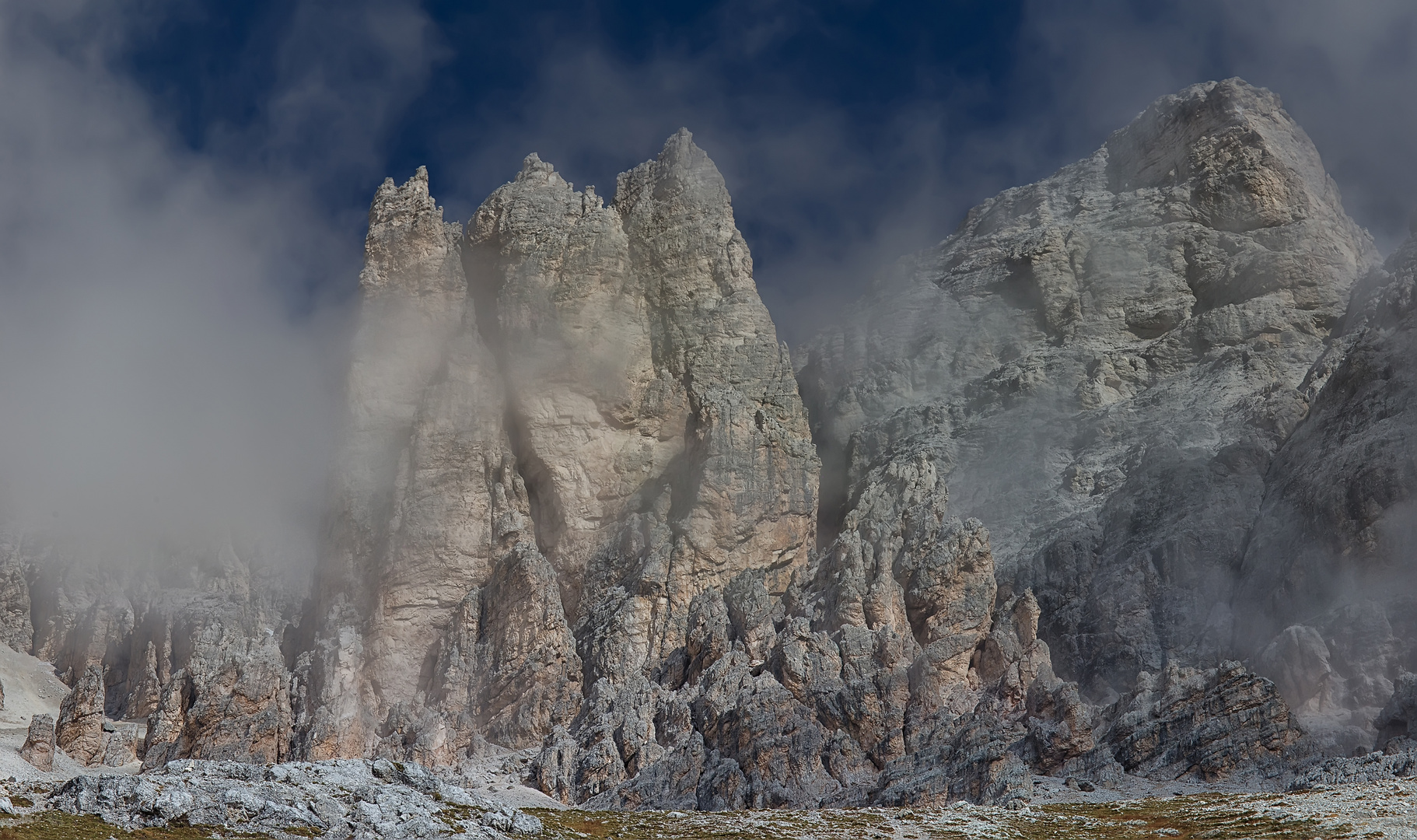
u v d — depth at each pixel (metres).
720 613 158.00
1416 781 107.31
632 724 142.75
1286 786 117.81
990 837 107.19
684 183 196.62
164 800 89.62
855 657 147.12
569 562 174.00
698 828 112.38
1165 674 135.62
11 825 83.69
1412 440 142.00
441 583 168.50
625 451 180.88
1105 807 116.31
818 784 133.25
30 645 190.75
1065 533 161.12
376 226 192.00
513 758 147.12
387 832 91.94
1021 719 137.38
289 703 154.75
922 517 163.38
